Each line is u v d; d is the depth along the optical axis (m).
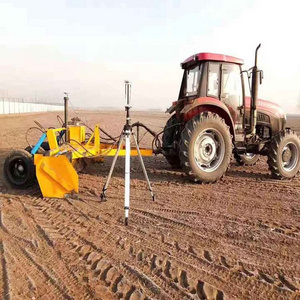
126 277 2.81
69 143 6.11
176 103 7.32
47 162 5.11
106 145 6.88
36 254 3.22
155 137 6.91
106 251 3.29
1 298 2.48
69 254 3.23
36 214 4.38
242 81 6.80
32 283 2.70
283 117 7.59
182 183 6.29
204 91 6.50
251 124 6.78
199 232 3.81
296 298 2.55
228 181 6.52
